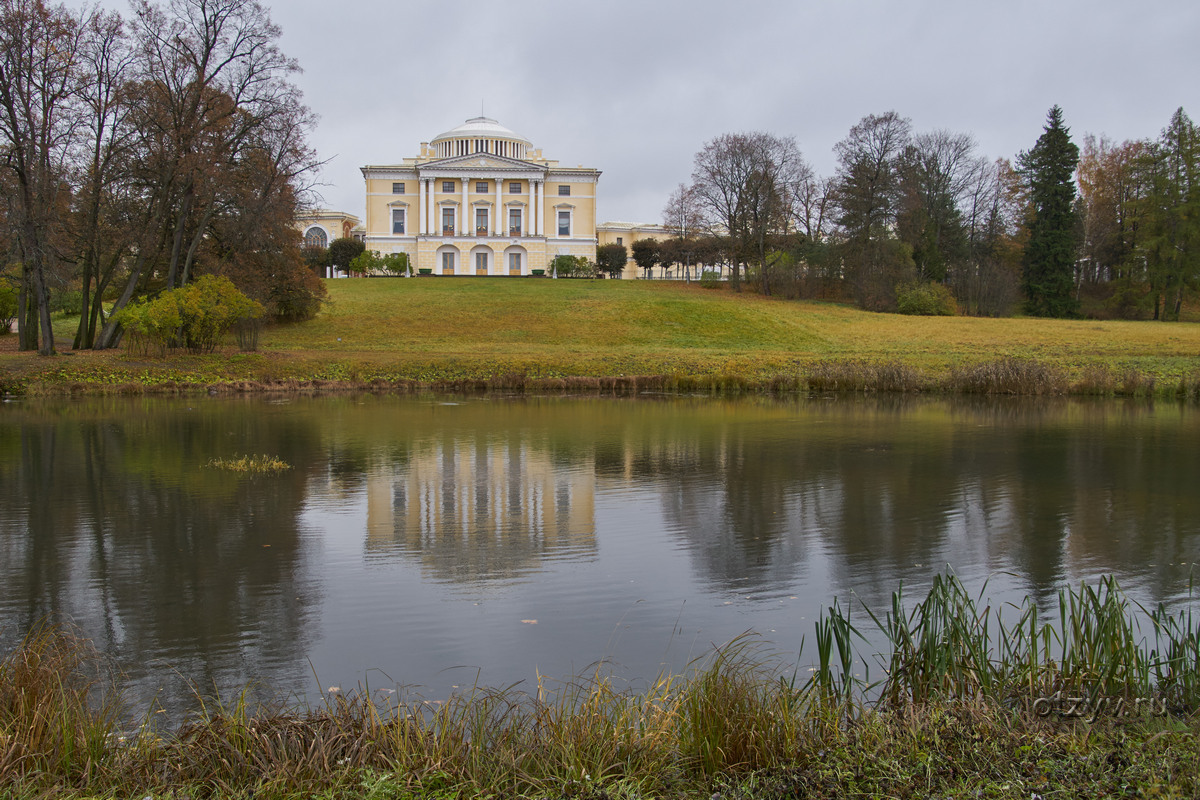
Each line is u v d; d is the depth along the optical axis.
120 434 20.11
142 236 34.91
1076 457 17.69
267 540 11.02
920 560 10.30
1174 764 4.65
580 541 11.13
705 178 69.62
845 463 16.94
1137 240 68.88
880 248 64.81
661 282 76.56
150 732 5.37
